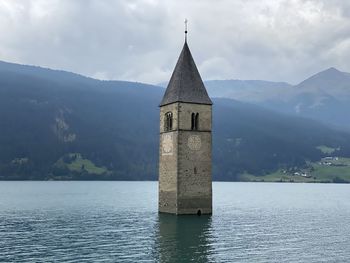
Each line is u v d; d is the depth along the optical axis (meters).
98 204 137.12
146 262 54.12
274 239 70.81
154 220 86.62
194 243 65.31
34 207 126.12
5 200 155.00
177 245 63.72
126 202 146.62
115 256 57.16
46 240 68.44
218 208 124.44
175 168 87.69
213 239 68.50
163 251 59.94
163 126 92.56
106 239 68.75
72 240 68.31
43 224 86.44
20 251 60.53
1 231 77.44
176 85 90.06
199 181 88.62
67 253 59.09
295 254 60.03
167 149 90.69
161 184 92.56
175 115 88.25
